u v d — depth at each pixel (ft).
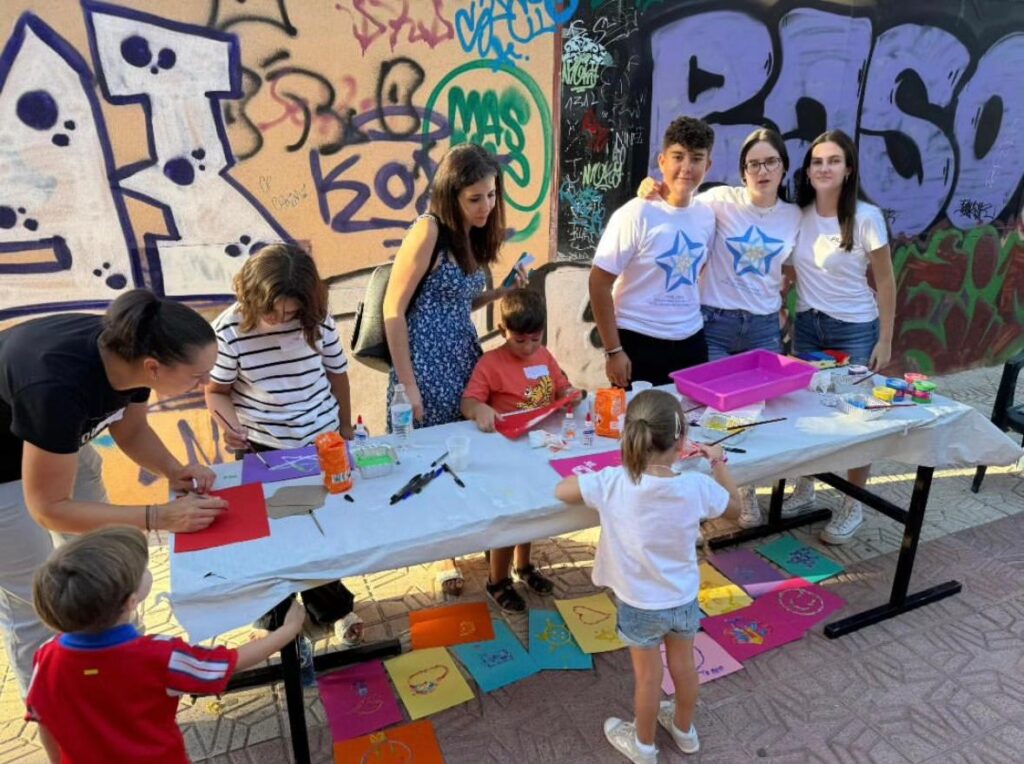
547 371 9.81
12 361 5.88
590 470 7.93
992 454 9.58
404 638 9.69
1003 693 8.63
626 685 8.80
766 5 14.69
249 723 8.32
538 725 8.20
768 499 13.46
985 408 17.47
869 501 10.23
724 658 9.18
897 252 18.13
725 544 11.75
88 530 6.30
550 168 13.97
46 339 6.00
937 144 17.62
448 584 10.50
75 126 10.73
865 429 8.86
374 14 11.91
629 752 7.64
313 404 8.64
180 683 5.23
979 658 9.21
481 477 7.82
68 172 10.86
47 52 10.34
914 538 9.70
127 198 11.27
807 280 11.82
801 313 12.16
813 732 8.07
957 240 18.83
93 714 5.09
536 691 8.71
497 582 10.28
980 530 12.26
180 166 11.43
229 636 9.92
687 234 10.57
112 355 5.98
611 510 6.97
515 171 13.69
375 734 8.04
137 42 10.72
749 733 8.05
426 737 7.99
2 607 7.23
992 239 19.34
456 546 6.92
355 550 6.48
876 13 15.78
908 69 16.63
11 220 10.73
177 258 11.80
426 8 12.21
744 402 9.31
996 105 17.99
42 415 5.75
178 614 5.89
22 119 10.45
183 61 11.01
